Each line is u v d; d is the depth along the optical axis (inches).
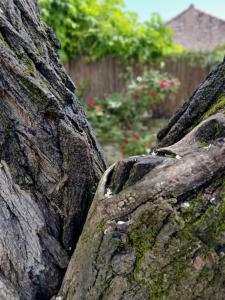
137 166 32.1
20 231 35.6
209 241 30.2
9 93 34.1
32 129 34.9
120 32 181.8
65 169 36.0
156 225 30.9
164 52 190.4
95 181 38.3
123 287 31.8
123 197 32.3
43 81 36.2
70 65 179.0
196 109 37.6
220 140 31.4
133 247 31.6
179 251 30.5
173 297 30.7
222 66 37.2
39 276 35.9
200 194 30.8
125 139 155.1
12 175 35.4
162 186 31.1
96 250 32.7
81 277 33.8
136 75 189.0
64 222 37.1
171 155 32.7
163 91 173.3
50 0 158.9
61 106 36.4
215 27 294.0
